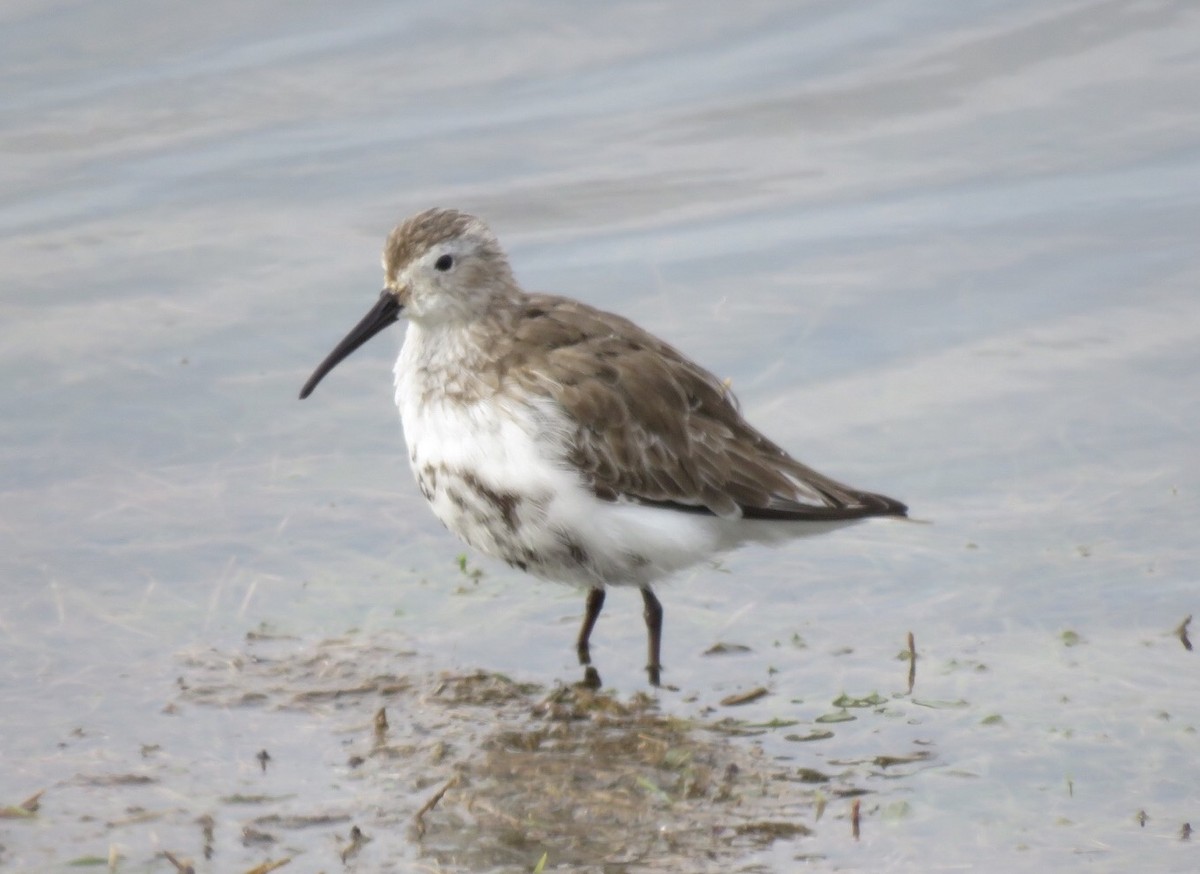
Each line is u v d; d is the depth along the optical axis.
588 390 12.11
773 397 16.22
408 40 21.81
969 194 19.30
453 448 12.26
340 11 22.20
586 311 12.90
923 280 17.89
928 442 15.48
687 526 12.35
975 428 15.66
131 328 17.12
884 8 22.36
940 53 21.59
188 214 18.88
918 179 19.62
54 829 10.23
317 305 17.55
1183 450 15.15
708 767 10.98
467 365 12.32
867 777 10.88
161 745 11.27
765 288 17.88
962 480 14.93
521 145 20.12
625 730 11.54
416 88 21.09
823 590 13.55
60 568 13.62
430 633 12.97
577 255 18.50
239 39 21.75
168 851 9.98
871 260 18.23
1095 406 15.87
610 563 12.27
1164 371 16.31
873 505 12.48
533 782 10.78
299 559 13.91
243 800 10.59
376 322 12.64
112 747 11.23
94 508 14.50
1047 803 10.53
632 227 19.02
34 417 15.80
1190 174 19.31
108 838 10.15
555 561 12.31
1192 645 12.46
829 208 19.19
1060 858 9.90
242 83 21.03
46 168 19.55
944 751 11.19
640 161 19.92
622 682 12.30
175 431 15.70
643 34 22.14
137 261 18.12
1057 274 17.89
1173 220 18.55
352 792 10.69
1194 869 9.77
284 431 15.80
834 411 16.00
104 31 21.75
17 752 11.16
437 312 12.40
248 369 16.62
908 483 14.91
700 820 10.33
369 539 14.24
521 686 12.23
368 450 15.57
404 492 14.94
